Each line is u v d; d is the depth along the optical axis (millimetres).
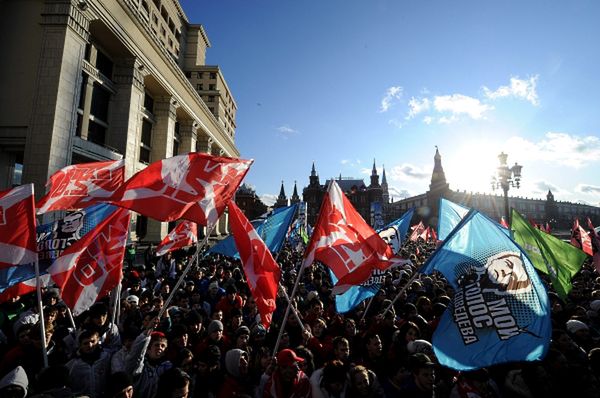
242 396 3715
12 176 18141
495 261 4039
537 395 3736
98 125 22422
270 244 6898
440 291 8594
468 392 3572
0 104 17203
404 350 4246
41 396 2715
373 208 21062
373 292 6309
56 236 5660
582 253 8719
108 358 3613
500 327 3643
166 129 29688
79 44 18141
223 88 58469
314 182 111750
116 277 4352
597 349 4273
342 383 3385
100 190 5840
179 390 3041
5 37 17766
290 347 5645
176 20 46219
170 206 4102
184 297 7617
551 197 112812
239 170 4695
